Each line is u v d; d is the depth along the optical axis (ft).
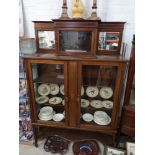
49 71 4.68
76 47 4.81
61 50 4.80
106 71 4.45
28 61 4.33
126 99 4.83
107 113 5.19
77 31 4.58
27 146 5.68
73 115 4.84
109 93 4.78
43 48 5.29
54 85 5.05
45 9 5.21
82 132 6.06
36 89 4.95
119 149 5.05
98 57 4.39
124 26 4.99
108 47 5.01
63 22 4.49
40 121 5.16
